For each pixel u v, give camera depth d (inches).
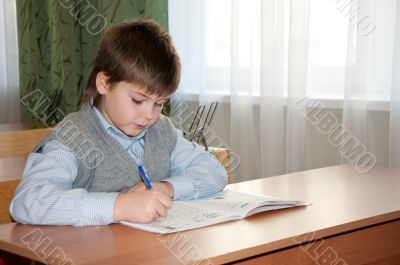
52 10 140.9
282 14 95.7
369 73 86.5
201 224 40.2
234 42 102.3
